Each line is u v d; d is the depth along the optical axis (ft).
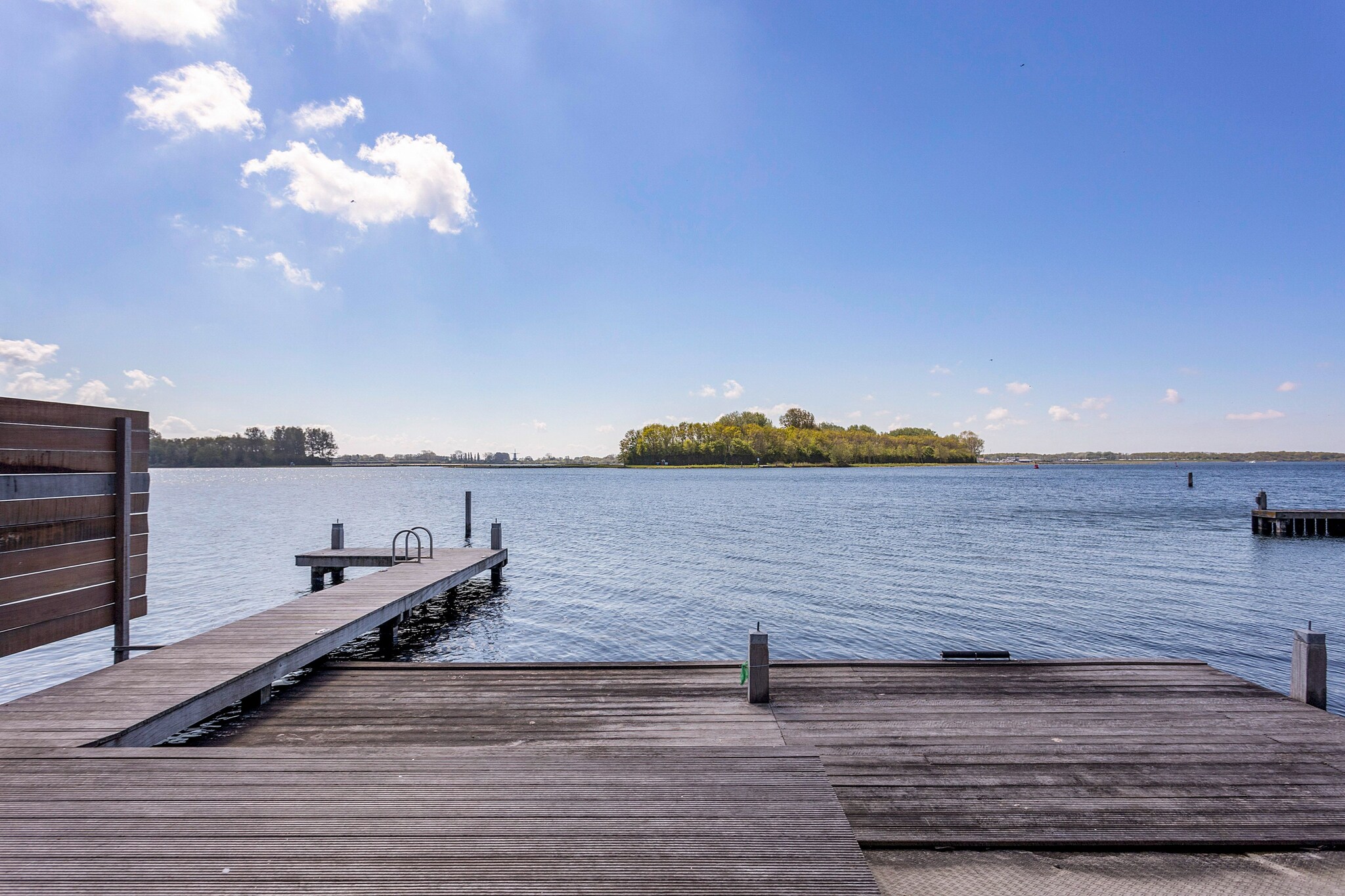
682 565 64.80
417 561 47.55
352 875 9.18
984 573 59.88
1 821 10.47
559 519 116.98
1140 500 166.61
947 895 10.98
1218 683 21.53
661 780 12.05
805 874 9.37
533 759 12.90
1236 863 12.01
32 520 18.99
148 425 23.73
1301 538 86.02
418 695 20.79
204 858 9.52
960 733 17.48
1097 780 14.80
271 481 380.58
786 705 19.66
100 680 19.48
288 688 21.65
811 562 66.54
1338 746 16.71
